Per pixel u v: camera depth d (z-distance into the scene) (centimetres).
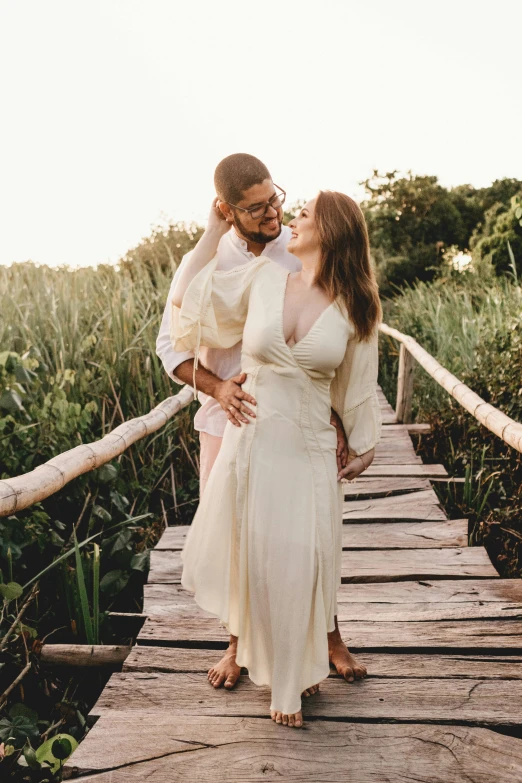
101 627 340
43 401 459
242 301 235
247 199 231
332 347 222
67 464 287
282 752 227
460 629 308
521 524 452
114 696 259
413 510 470
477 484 519
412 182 2406
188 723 241
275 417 226
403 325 1077
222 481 231
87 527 418
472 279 1323
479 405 419
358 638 301
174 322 246
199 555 238
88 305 646
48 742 255
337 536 237
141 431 395
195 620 322
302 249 226
